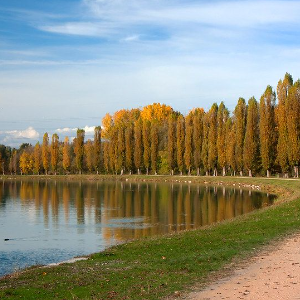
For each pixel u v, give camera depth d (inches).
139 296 542.0
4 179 5265.8
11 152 6584.6
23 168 5969.5
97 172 5231.3
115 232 1419.8
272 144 3169.3
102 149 5413.4
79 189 3358.8
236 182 3390.7
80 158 5300.2
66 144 5438.0
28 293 621.6
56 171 5585.6
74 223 1625.2
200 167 4286.4
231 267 684.7
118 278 676.7
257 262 708.0
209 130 3951.8
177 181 4106.8
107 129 6481.3
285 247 831.1
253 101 3331.7
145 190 3152.1
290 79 2999.5
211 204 2183.8
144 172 4960.6
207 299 506.0
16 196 2780.5
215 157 3912.4
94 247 1183.6
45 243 1250.0
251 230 1085.8
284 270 634.8
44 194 2920.8
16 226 1566.2
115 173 5108.3
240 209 1958.7
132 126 4899.1
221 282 588.4
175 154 4377.5
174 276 653.3
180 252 880.9
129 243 1080.2
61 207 2143.2
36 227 1542.8
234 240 956.6
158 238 1116.5
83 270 775.1
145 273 697.0
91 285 643.5
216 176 3905.0
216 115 3929.6
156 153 4598.9
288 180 2829.7
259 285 555.5
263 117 3174.2
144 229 1470.2
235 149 3617.1
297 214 1306.6
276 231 1034.7
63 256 1081.4
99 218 1749.5
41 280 714.8
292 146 2874.0
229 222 1307.8
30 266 941.8
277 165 3218.5
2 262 1027.3
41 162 5757.9
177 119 4485.7
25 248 1183.6
